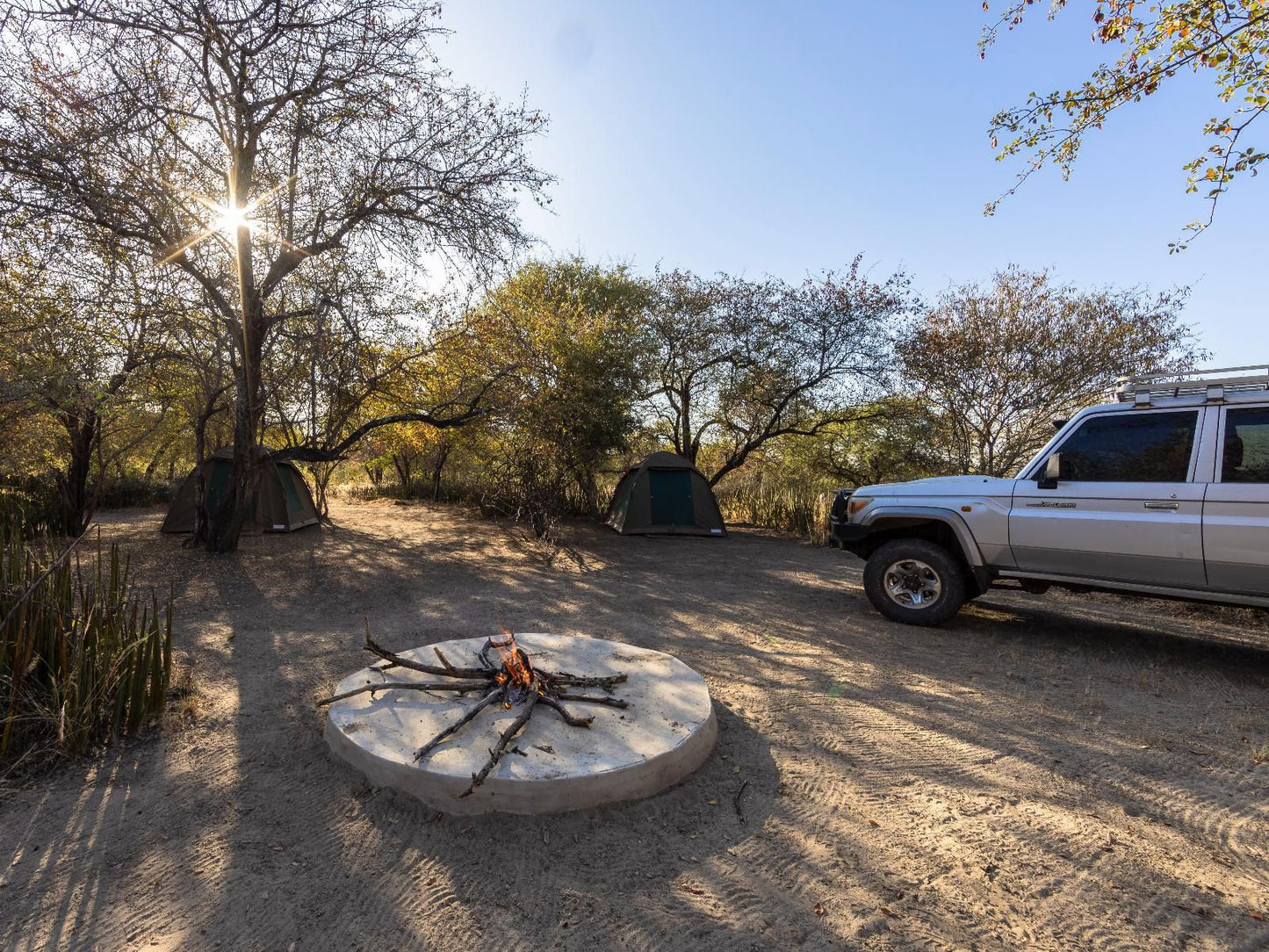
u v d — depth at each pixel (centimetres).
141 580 775
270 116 834
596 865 257
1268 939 221
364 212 907
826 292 1443
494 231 980
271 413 1145
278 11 786
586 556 1034
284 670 479
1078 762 347
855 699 434
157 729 377
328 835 275
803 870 255
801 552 1113
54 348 790
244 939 218
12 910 231
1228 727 396
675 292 1548
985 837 278
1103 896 242
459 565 930
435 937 219
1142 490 512
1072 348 1299
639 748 315
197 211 852
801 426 1573
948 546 629
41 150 700
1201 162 627
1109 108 649
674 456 1341
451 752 311
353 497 2086
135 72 772
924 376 1406
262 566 878
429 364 1133
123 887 244
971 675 484
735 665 502
